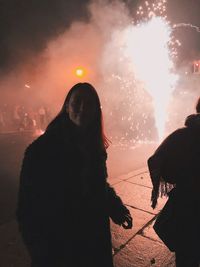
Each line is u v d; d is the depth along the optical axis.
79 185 1.82
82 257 1.87
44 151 1.75
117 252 3.43
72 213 1.81
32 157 1.75
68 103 1.85
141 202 4.89
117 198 2.19
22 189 1.75
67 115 1.86
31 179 1.73
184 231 2.30
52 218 1.76
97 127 1.94
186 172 2.28
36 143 1.79
